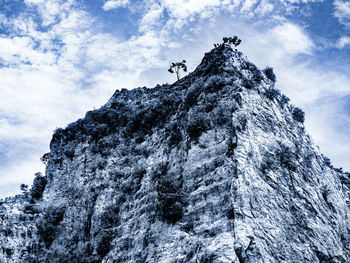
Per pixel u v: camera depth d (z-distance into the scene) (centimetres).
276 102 4134
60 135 5450
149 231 3303
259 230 2659
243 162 3055
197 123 3650
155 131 4356
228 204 2831
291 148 3681
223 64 4194
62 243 4038
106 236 3653
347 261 3056
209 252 2594
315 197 3378
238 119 3394
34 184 4922
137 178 3994
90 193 4253
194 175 3288
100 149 4750
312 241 2897
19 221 4312
